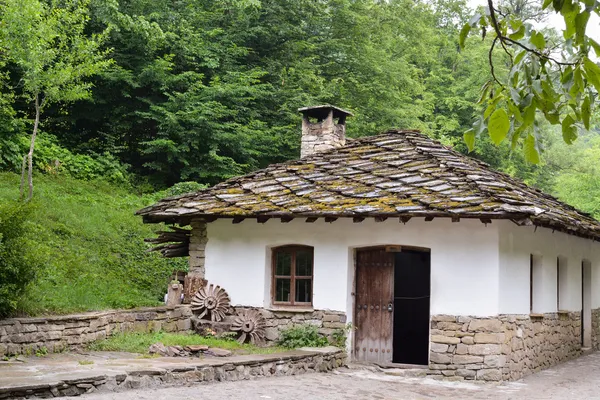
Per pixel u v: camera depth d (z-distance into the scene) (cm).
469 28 366
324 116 1633
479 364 1121
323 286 1245
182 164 2384
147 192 2245
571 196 3525
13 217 1000
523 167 3531
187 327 1302
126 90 2344
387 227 1206
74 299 1177
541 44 356
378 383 1050
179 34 2467
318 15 2822
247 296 1297
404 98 3044
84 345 1059
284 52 2733
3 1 1691
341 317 1223
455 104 3475
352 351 1231
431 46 3481
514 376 1170
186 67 2505
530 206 1081
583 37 316
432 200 1130
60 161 2078
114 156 2306
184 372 885
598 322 1809
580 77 344
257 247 1302
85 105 2328
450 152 1428
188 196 1384
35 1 1650
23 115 2202
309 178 1355
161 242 1434
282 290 1299
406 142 1469
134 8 2391
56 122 2319
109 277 1501
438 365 1141
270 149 2469
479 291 1137
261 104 2573
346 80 2820
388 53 3153
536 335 1288
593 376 1252
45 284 1216
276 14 2711
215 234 1339
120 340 1105
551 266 1389
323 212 1156
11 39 1619
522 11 2655
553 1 320
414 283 1506
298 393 895
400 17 3081
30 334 966
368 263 1255
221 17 2628
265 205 1242
